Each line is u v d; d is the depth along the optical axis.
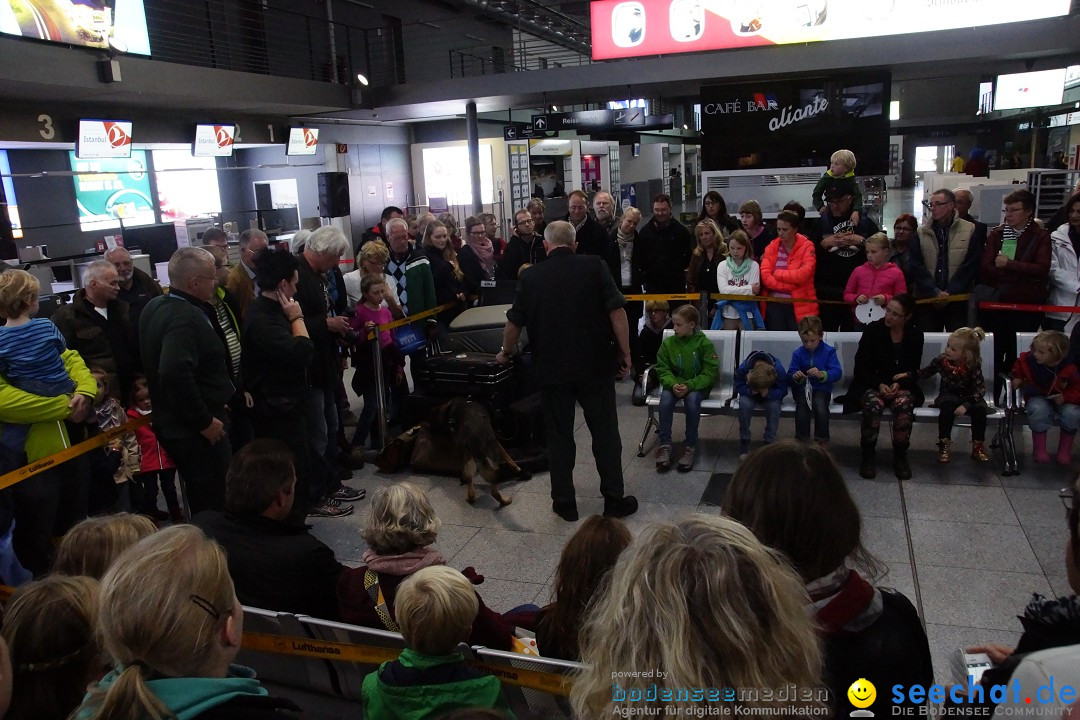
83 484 4.09
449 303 6.76
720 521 1.21
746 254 6.60
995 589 3.74
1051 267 5.91
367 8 17.97
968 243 6.21
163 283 10.89
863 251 6.63
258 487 2.68
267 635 2.49
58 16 9.80
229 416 4.65
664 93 13.76
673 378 5.59
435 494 5.32
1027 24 9.88
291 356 4.27
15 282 3.73
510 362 5.84
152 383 3.91
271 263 4.28
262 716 1.38
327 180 14.99
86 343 4.79
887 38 10.35
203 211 17.45
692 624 1.07
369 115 16.38
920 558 4.07
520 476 5.49
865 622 1.48
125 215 15.82
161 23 13.11
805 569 1.49
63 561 2.32
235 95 12.50
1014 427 5.93
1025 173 11.50
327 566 2.74
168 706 1.31
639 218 7.67
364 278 5.88
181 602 1.39
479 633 2.46
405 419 6.06
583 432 6.48
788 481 1.52
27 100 11.47
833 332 5.80
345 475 5.64
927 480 5.05
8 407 3.66
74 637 1.74
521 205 15.84
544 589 4.03
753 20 10.84
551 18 21.14
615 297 4.58
